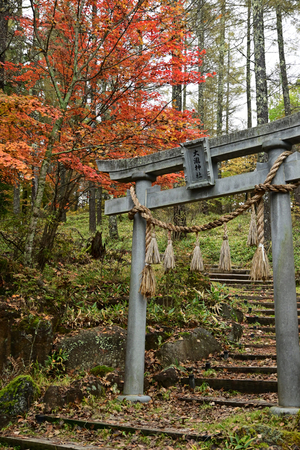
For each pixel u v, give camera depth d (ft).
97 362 16.83
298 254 38.65
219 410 12.51
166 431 10.68
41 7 22.74
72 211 77.20
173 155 15.23
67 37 23.98
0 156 15.56
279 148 12.55
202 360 17.94
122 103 22.70
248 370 15.93
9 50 31.40
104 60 21.48
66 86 24.47
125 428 11.32
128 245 38.11
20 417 12.72
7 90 28.12
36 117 28.96
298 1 44.86
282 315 11.55
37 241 23.59
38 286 18.61
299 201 51.13
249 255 39.75
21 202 58.65
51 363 15.89
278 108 69.26
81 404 13.39
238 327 21.03
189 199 14.64
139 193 16.08
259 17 41.16
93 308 19.84
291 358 11.23
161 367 16.76
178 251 26.55
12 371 14.89
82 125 20.75
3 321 15.40
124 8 20.25
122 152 22.48
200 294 22.79
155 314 20.21
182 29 20.94
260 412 11.09
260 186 12.36
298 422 9.55
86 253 27.48
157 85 22.75
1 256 20.45
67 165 21.75
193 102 74.38
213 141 13.96
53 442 10.80
